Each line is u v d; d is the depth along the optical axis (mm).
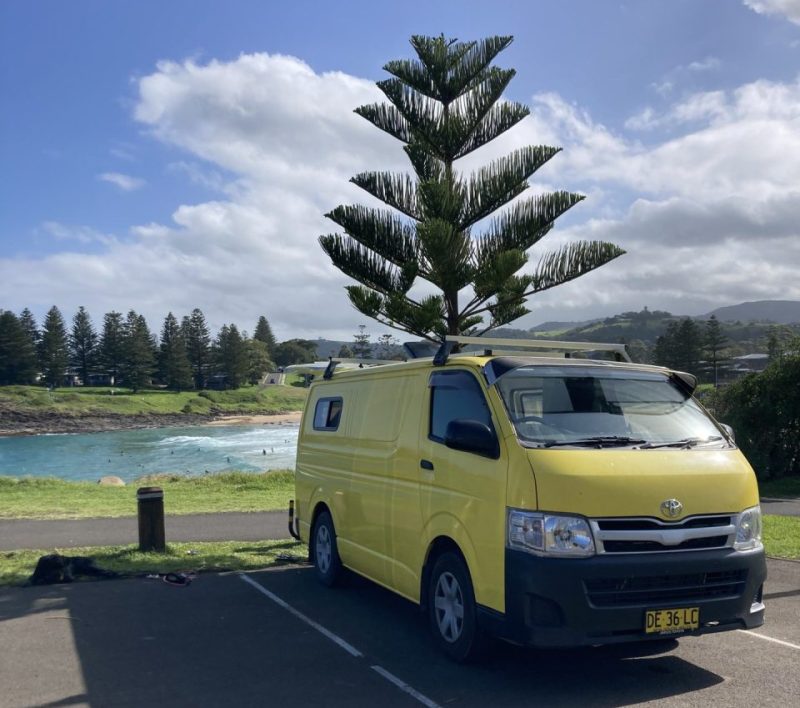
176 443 75062
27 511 13891
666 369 6027
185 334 146500
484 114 12102
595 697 4730
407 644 5812
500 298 11867
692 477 4934
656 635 4668
